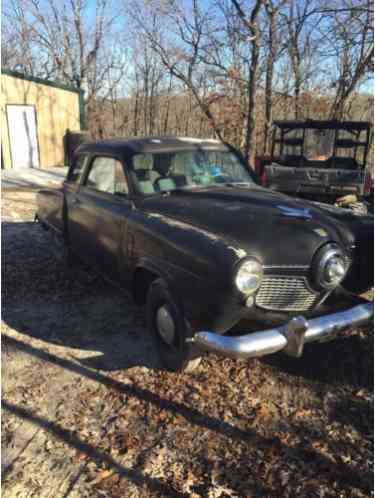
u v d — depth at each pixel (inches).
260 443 111.4
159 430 116.1
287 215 138.9
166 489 97.4
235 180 187.5
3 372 142.0
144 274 158.1
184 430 116.0
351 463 104.8
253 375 140.1
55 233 251.4
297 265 127.0
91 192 194.4
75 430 116.0
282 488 97.8
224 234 131.3
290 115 722.2
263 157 411.8
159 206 155.7
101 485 98.6
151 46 728.3
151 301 141.6
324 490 97.2
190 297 124.6
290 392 131.8
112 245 171.0
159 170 173.2
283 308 129.8
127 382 136.7
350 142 375.6
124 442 111.8
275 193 173.0
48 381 137.4
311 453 108.0
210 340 113.8
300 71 667.4
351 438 113.1
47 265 243.0
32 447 110.1
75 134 748.6
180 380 137.5
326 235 132.3
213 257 117.9
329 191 326.0
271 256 125.6
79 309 188.9
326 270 129.2
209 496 95.7
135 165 170.2
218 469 103.3
